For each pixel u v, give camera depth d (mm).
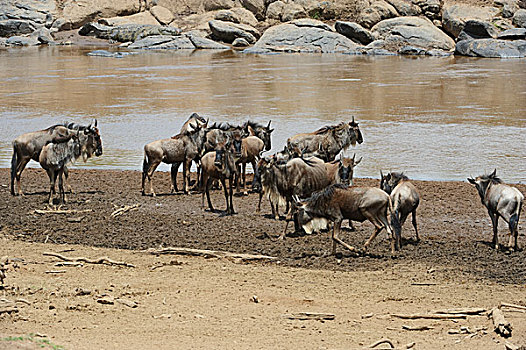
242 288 15586
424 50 94625
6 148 35969
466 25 97938
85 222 21828
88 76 70000
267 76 69000
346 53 98562
